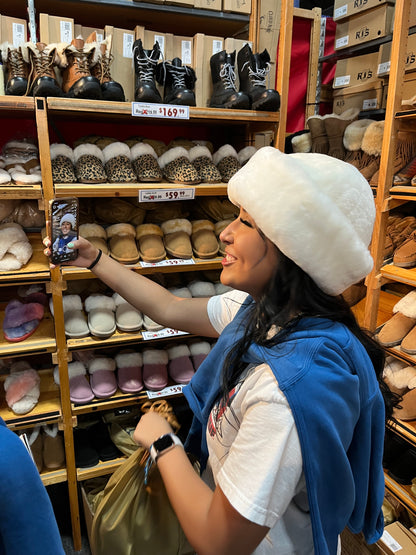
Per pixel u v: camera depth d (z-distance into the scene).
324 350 0.58
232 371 0.68
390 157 1.51
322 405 0.54
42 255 1.48
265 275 0.65
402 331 1.63
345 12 2.00
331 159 0.62
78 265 1.04
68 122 1.79
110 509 0.90
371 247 1.65
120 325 1.55
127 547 0.90
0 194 1.27
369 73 2.00
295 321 0.63
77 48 1.37
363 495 0.70
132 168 1.53
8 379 1.56
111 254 1.54
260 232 0.63
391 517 1.55
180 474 0.65
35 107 1.24
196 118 1.44
